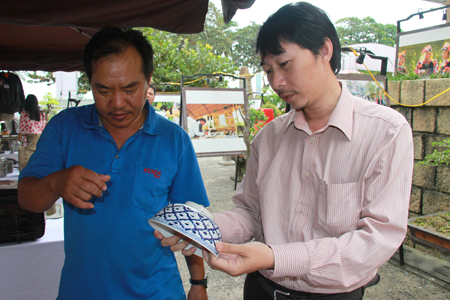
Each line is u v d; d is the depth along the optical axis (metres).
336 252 0.94
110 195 1.18
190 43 25.31
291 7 0.94
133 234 1.17
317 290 1.12
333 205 1.06
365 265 0.95
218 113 5.65
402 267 3.14
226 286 2.99
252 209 1.39
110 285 1.16
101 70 1.03
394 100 3.62
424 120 3.44
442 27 3.98
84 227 1.16
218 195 5.93
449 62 3.92
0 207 1.65
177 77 9.62
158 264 1.24
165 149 1.27
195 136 5.52
